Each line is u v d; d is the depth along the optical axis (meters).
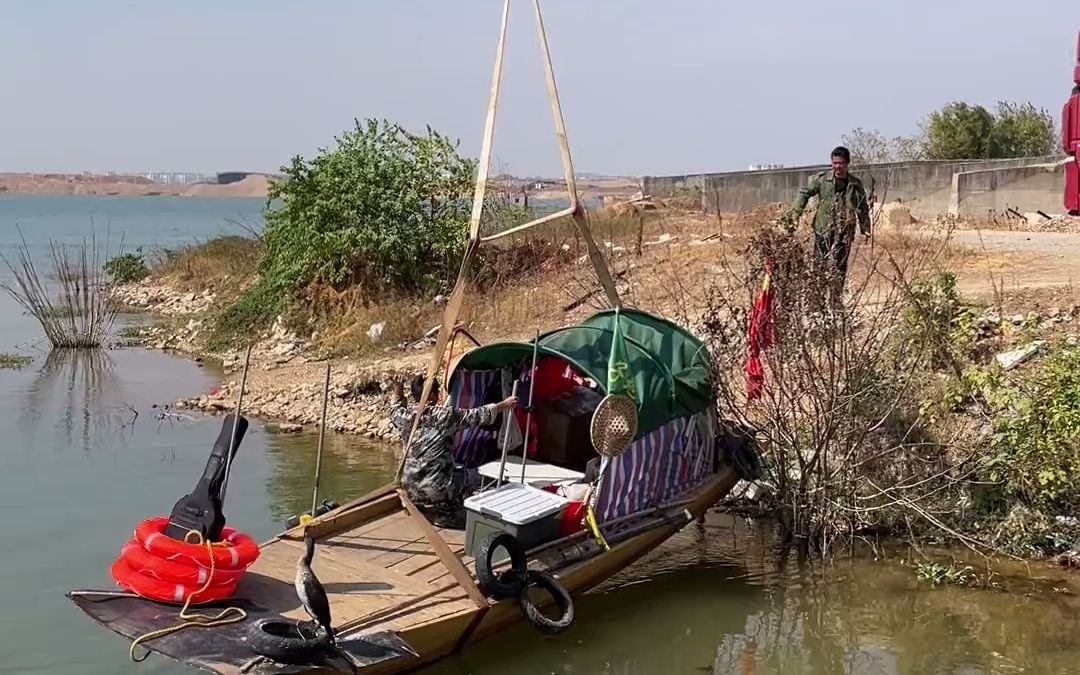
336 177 19.33
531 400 8.77
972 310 11.31
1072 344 10.30
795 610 8.30
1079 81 10.34
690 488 9.22
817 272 9.55
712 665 7.39
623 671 7.28
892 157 35.28
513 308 16.92
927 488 9.69
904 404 10.20
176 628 6.40
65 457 12.68
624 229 21.78
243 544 7.03
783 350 9.48
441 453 8.53
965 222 21.02
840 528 9.41
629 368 8.52
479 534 7.70
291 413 14.80
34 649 7.55
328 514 8.31
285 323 19.59
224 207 179.62
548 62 9.26
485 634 7.29
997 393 9.64
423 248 19.41
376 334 17.42
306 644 5.99
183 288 29.09
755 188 27.02
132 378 17.83
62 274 23.23
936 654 7.46
